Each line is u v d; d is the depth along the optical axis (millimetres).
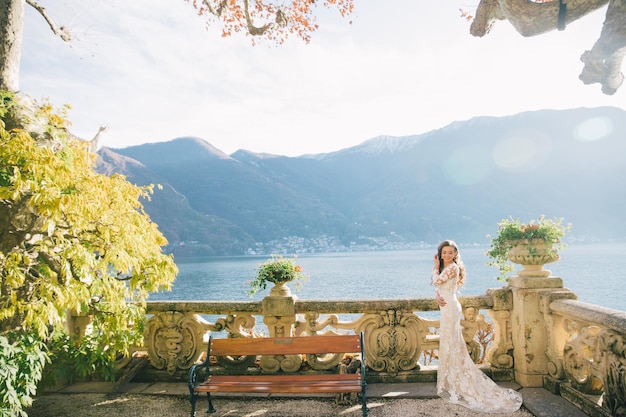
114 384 4883
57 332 4641
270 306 4984
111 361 4754
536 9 3344
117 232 4320
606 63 3266
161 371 5168
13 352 3434
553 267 76438
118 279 4637
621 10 2924
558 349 4430
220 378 4129
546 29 3391
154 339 5203
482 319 4941
